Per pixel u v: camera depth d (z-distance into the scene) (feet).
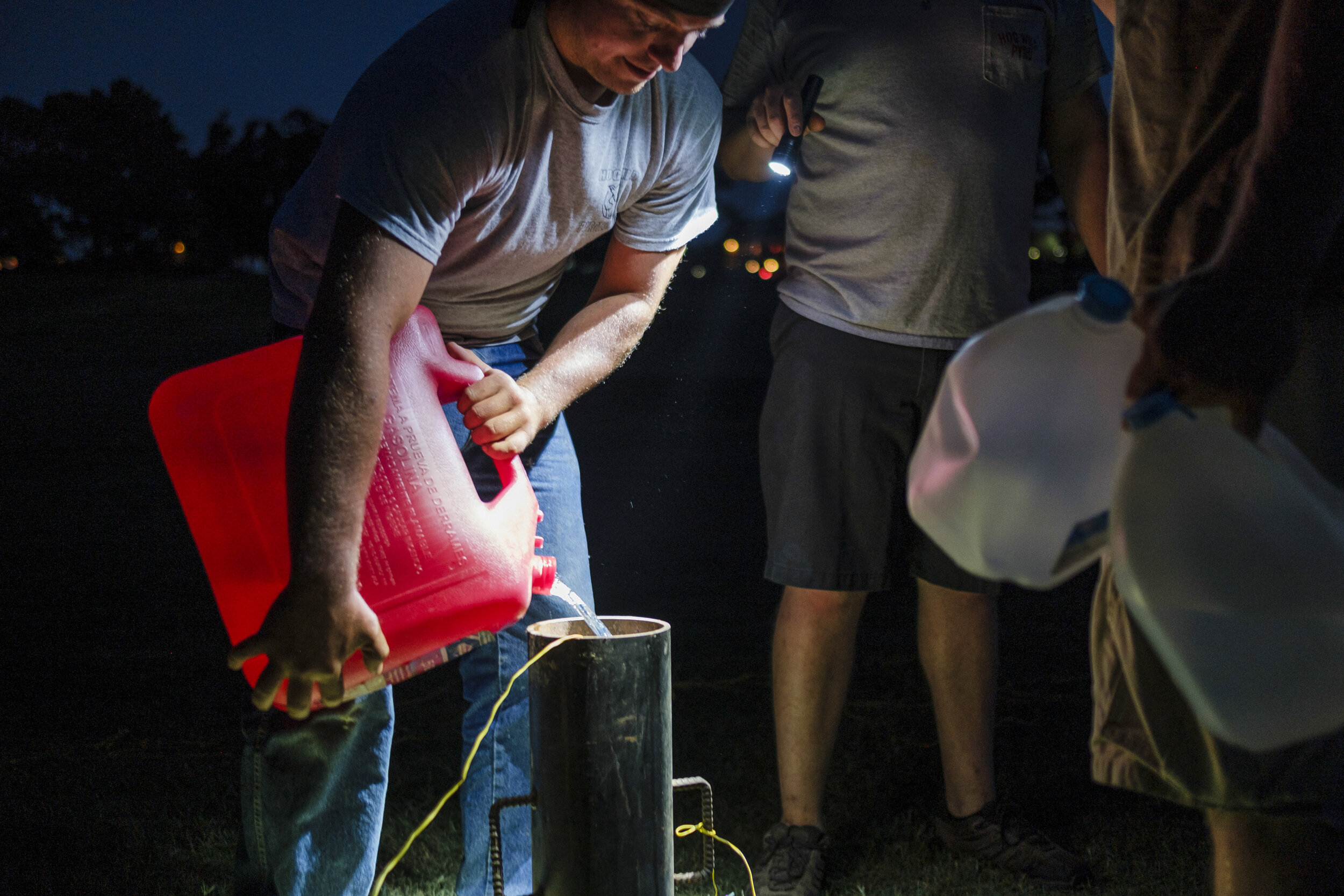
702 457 32.40
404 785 10.19
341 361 5.29
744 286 64.75
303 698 5.24
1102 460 3.58
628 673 4.89
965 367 3.62
